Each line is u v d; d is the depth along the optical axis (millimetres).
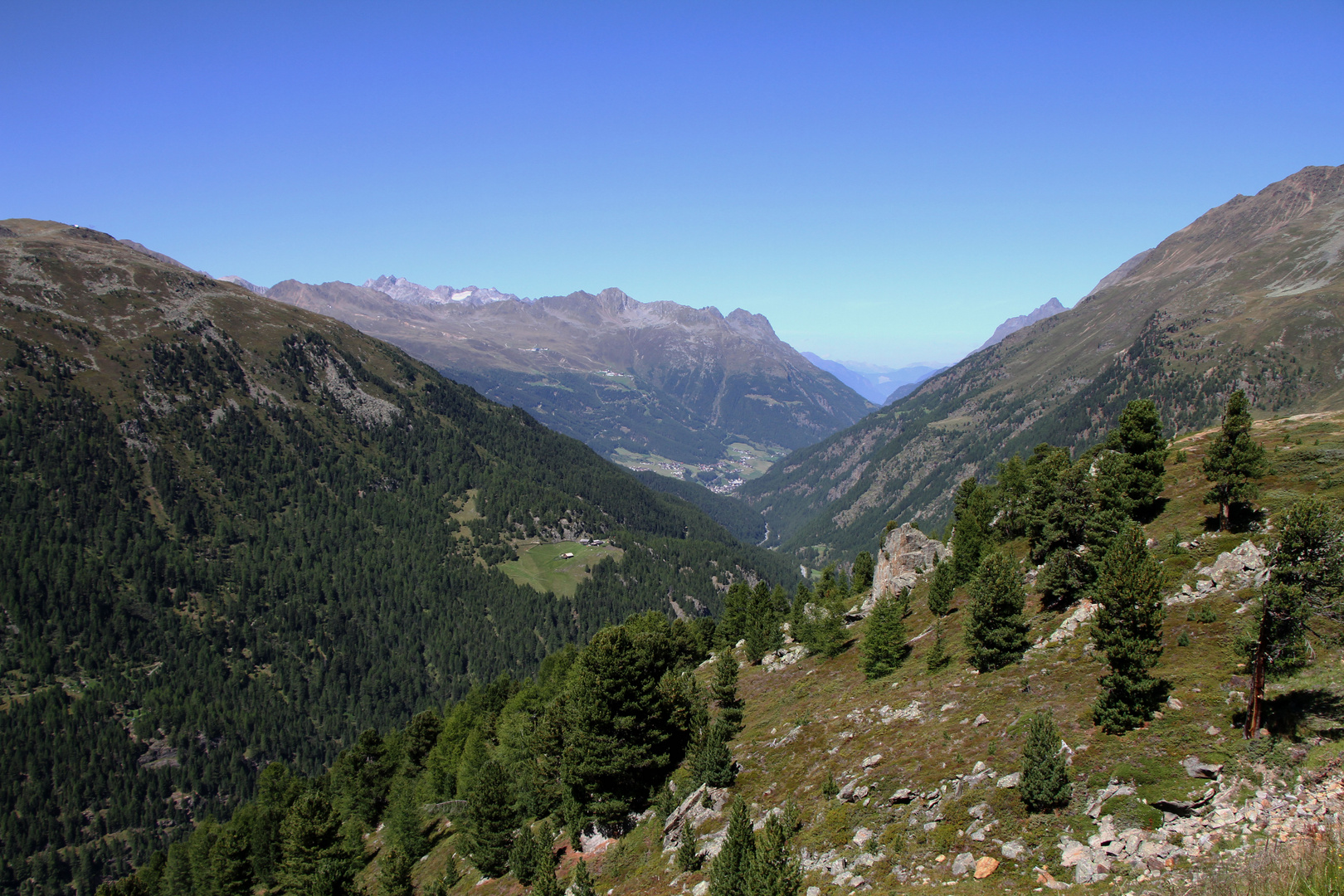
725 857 45094
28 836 180250
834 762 60812
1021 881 38344
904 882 42188
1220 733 42031
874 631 80125
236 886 94000
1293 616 38812
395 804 100500
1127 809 39562
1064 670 57688
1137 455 81375
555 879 58219
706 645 142375
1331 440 81062
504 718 108625
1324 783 35781
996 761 48812
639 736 71750
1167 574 62656
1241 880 30328
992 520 113500
